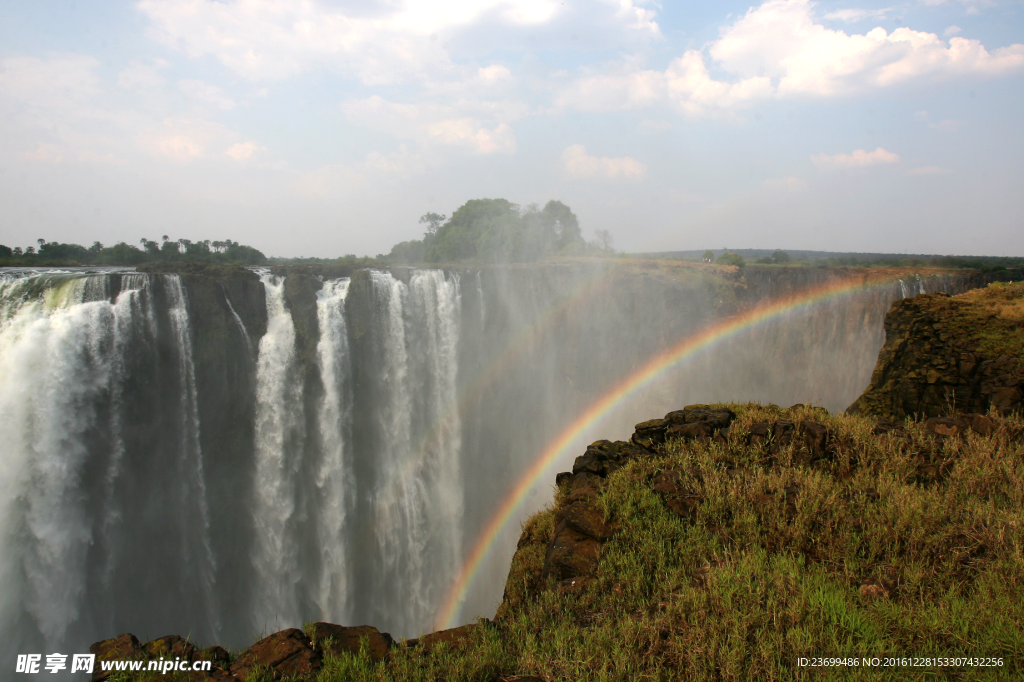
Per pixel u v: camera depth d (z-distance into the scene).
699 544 5.50
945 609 4.14
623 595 5.03
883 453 6.95
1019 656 3.60
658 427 8.41
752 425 8.04
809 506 5.83
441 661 4.54
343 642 4.95
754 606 4.34
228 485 25.73
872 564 5.05
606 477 7.26
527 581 5.89
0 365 20.38
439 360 32.47
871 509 5.70
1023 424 7.57
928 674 3.63
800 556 5.13
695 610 4.49
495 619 5.43
